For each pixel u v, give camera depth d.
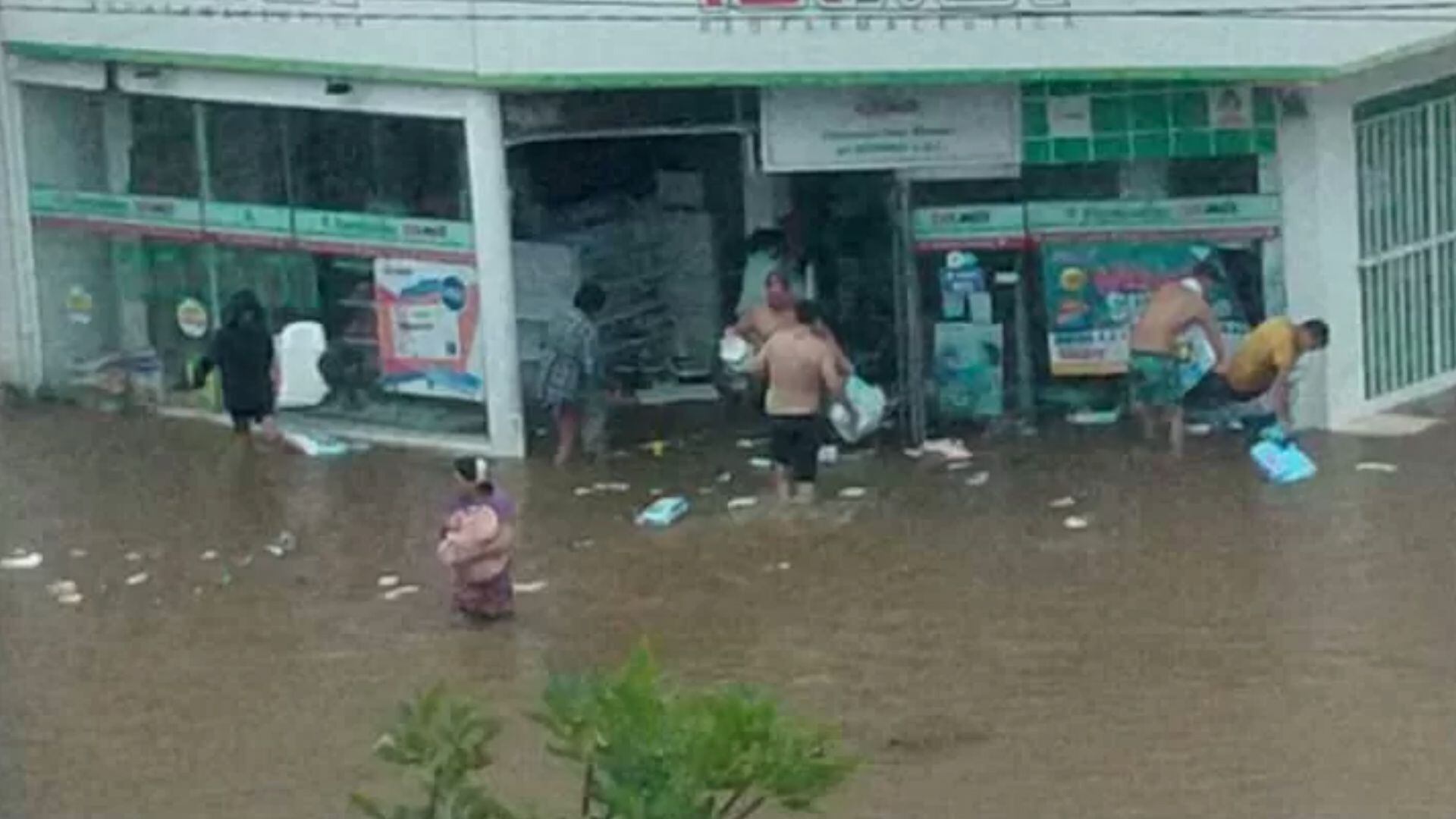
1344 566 28.70
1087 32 32.53
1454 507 30.48
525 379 34.56
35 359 37.12
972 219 33.69
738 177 35.03
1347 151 33.41
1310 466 31.83
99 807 24.05
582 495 32.28
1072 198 33.72
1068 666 26.31
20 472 34.16
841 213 34.44
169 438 35.41
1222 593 28.09
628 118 33.72
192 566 30.50
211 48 34.69
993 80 32.66
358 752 24.98
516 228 34.75
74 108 36.59
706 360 35.53
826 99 33.16
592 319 33.66
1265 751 24.16
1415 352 34.53
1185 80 32.69
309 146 35.00
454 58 33.00
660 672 13.77
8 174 36.84
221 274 36.00
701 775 12.28
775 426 31.39
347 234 34.72
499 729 14.18
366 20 33.47
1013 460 32.84
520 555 30.25
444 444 34.31
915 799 23.39
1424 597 27.69
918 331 33.47
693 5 32.56
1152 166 33.59
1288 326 32.66
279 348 35.22
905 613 27.92
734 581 29.14
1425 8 32.62
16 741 25.69
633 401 35.41
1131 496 31.31
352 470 33.72
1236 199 33.50
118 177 36.50
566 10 32.66
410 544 30.89
